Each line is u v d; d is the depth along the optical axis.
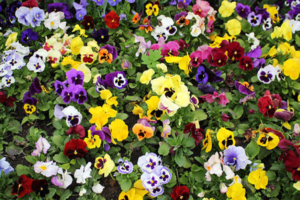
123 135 0.97
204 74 1.09
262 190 0.97
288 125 1.04
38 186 0.90
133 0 1.22
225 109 1.03
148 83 1.08
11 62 1.05
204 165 0.95
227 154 0.95
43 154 0.96
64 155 0.96
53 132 1.03
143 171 0.93
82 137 1.01
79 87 0.98
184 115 1.01
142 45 1.11
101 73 1.10
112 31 1.22
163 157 1.00
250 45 1.21
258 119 1.06
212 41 1.25
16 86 1.07
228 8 1.26
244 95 1.08
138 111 1.04
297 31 1.31
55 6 1.20
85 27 1.20
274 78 1.09
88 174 0.92
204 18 1.25
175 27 1.20
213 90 1.07
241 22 1.28
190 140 0.97
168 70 1.13
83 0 1.21
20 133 1.02
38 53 1.07
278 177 0.98
